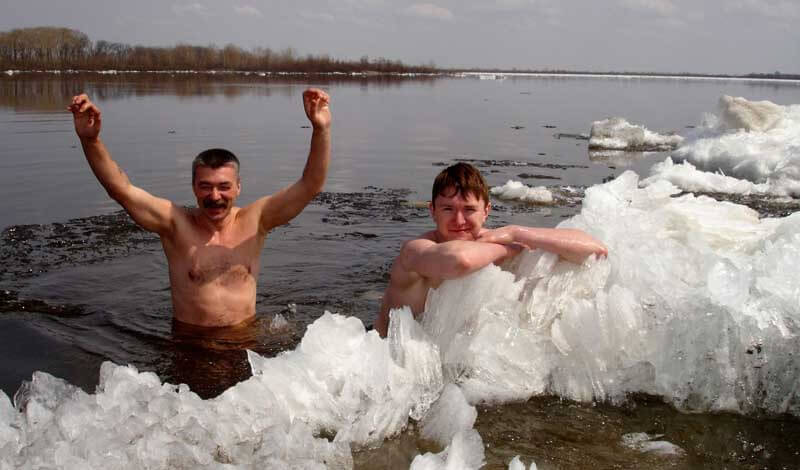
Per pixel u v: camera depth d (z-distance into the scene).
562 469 2.14
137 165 8.48
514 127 16.69
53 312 3.59
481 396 2.64
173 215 3.55
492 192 7.46
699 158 10.55
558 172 9.34
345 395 2.54
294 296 3.96
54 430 2.17
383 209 6.55
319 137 3.51
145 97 22.61
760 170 9.09
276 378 2.52
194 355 3.09
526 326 2.90
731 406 2.58
